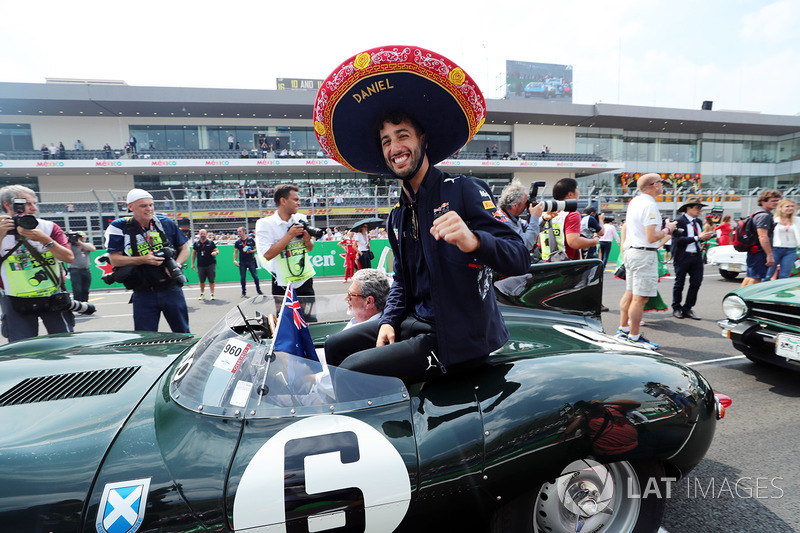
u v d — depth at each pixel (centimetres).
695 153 3506
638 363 158
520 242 137
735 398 309
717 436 256
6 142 2638
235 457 119
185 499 112
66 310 334
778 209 575
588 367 152
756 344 319
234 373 142
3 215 307
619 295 777
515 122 3130
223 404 133
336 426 128
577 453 135
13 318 325
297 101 2606
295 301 159
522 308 255
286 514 115
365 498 121
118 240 318
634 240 414
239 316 200
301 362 141
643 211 400
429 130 156
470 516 137
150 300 331
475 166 2878
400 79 145
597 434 136
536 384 143
